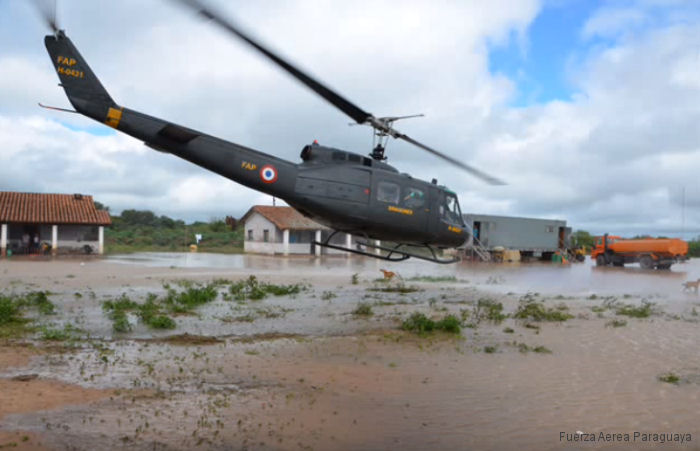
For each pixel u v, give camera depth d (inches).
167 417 195.0
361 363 287.7
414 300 589.3
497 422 199.9
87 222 1437.0
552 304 564.7
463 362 294.0
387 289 703.7
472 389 241.9
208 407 207.8
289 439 178.2
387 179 453.1
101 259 1279.5
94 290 617.6
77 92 385.7
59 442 168.4
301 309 498.6
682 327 415.5
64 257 1327.5
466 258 1585.9
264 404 213.5
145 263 1152.8
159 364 273.7
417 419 201.5
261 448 170.1
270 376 256.5
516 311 505.7
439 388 243.0
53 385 230.1
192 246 1916.8
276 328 394.6
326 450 170.6
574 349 331.6
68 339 328.5
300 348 323.0
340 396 227.5
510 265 1400.1
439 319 443.8
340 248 486.0
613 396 233.8
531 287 775.7
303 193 426.6
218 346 323.3
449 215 500.7
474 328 407.5
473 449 174.7
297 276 881.5
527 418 204.7
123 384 235.6
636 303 582.2
